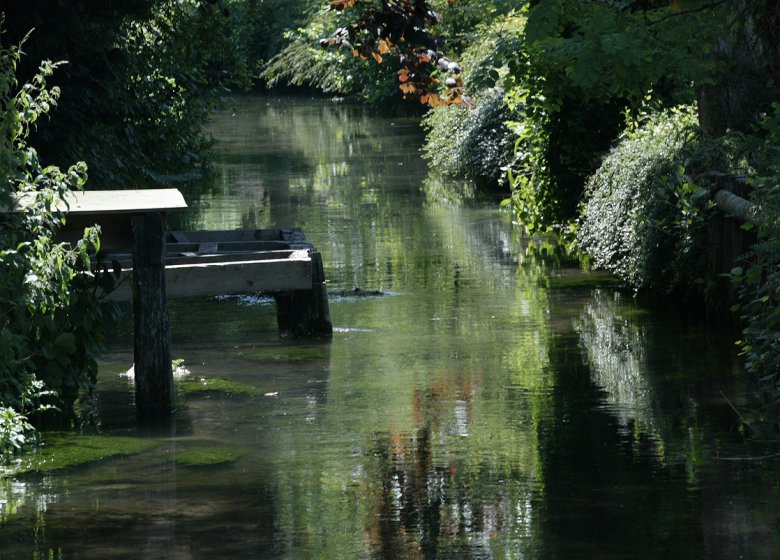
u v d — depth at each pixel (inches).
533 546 348.5
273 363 608.1
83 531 362.9
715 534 355.6
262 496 396.8
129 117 954.7
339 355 625.0
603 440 460.4
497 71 878.4
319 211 1214.9
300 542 352.8
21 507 385.7
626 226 792.3
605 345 636.1
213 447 456.8
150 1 897.5
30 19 772.6
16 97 517.3
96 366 525.7
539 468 425.7
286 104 3021.7
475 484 408.2
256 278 634.8
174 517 375.2
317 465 432.1
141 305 509.4
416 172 1571.1
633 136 848.9
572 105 960.9
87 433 479.5
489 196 1322.6
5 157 485.7
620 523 366.9
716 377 559.5
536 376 571.5
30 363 494.9
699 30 622.8
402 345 645.9
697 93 814.5
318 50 3019.2
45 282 478.6
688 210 699.4
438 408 514.3
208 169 1465.3
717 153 716.7
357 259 933.8
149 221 507.5
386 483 410.6
